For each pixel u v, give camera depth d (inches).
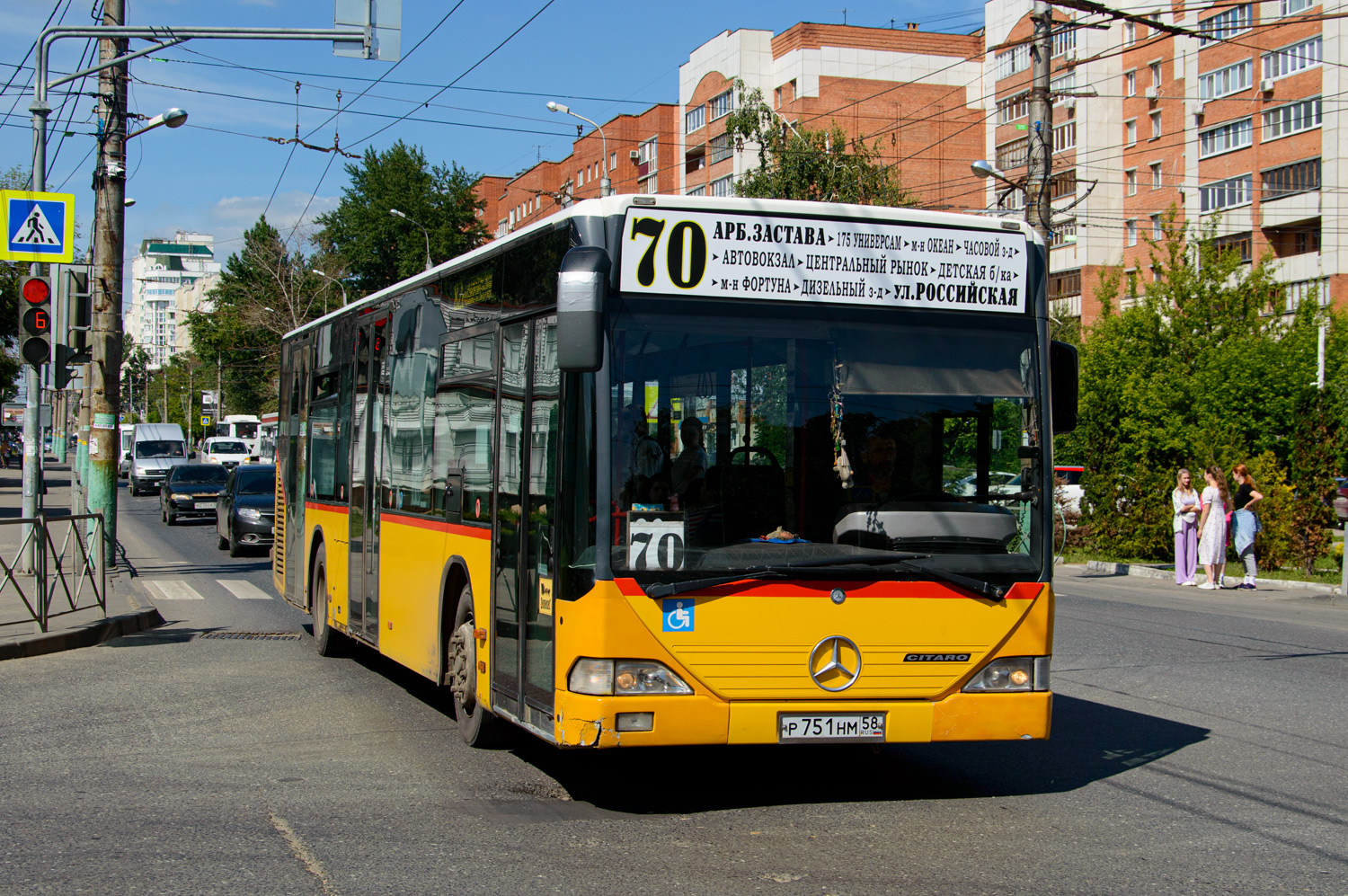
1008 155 2282.2
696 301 237.1
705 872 205.6
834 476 238.4
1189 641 519.8
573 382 231.9
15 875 203.0
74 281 592.7
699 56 2442.2
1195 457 949.2
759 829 232.8
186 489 1305.4
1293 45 1833.2
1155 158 2103.8
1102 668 445.7
